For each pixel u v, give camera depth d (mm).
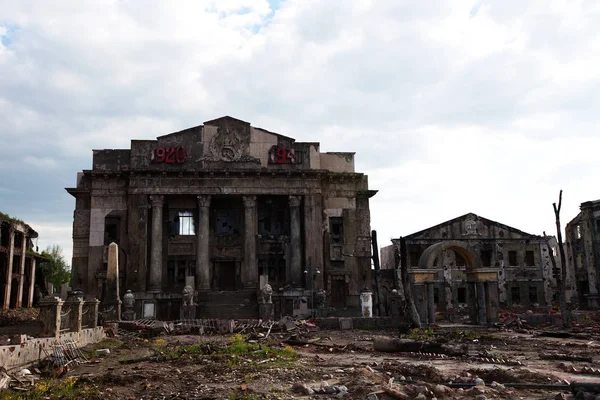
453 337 25375
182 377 14328
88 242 50656
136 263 48594
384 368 15156
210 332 31531
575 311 50562
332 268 52781
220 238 52656
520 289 57906
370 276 53094
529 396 11281
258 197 52906
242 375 14367
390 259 65188
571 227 62531
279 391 12031
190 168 50719
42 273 57812
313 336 28484
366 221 54219
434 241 57719
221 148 51969
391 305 37500
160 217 49875
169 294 47719
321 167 54906
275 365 16109
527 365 16234
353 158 55594
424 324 31453
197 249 50656
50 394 12305
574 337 25812
